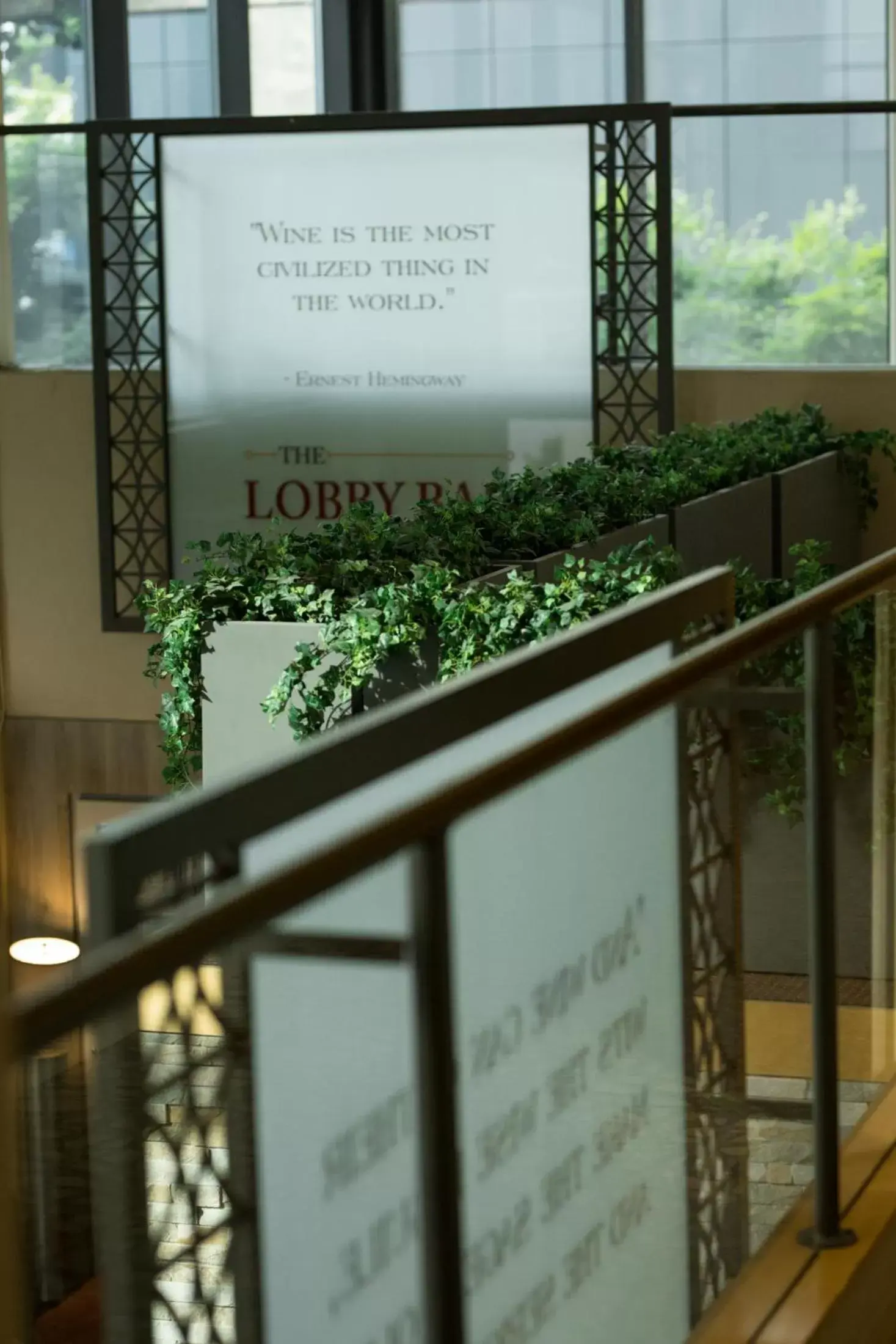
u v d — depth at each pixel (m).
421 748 1.63
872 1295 2.56
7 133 10.94
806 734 2.54
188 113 11.88
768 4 11.55
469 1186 1.73
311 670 5.60
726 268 11.58
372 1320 1.54
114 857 1.20
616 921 2.04
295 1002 1.39
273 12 11.83
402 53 11.96
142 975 1.12
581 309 9.87
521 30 11.85
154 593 5.82
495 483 7.50
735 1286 2.35
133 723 10.96
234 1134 1.31
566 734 1.76
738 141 11.51
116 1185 1.18
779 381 11.04
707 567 8.13
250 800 1.35
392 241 9.95
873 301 11.47
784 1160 2.47
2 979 0.90
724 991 2.33
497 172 9.84
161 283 10.12
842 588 2.62
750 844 2.39
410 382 10.04
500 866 1.75
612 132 9.74
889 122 11.35
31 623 11.05
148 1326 1.22
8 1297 0.94
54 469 11.00
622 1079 2.07
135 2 11.80
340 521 6.42
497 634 5.48
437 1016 1.59
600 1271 2.02
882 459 11.07
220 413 10.18
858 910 2.82
